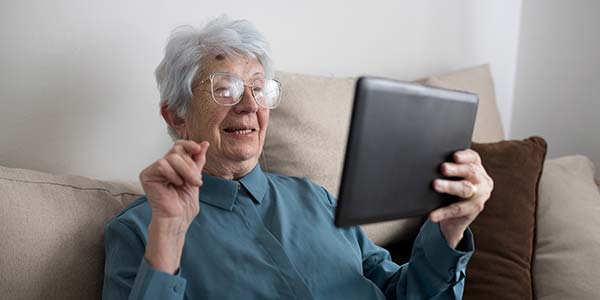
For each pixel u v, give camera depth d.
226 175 1.40
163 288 1.07
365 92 0.93
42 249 1.22
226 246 1.29
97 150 1.63
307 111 1.73
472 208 1.12
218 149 1.36
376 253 1.52
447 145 1.08
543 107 2.67
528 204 1.80
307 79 1.80
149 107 1.72
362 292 1.37
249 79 1.38
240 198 1.37
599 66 2.50
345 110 1.81
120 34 1.64
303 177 1.66
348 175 0.95
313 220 1.42
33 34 1.50
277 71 1.77
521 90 2.73
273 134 1.70
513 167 1.82
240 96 1.35
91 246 1.31
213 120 1.35
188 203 1.09
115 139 1.66
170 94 1.40
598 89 2.52
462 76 2.27
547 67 2.64
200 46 1.36
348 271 1.37
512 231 1.75
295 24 2.03
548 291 1.73
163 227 1.08
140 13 1.67
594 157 2.56
